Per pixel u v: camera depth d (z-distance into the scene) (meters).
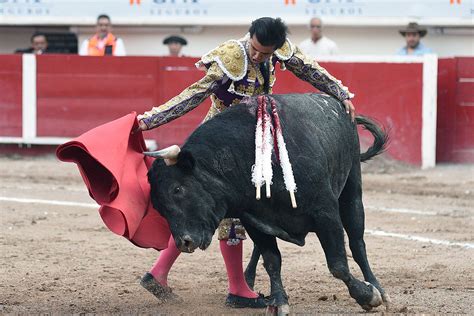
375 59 23.39
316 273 11.83
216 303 10.23
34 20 27.45
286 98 9.11
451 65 23.64
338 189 9.27
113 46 25.11
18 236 14.27
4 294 10.55
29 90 24.67
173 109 9.13
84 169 9.18
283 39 9.00
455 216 16.47
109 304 10.13
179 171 8.61
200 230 8.59
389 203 17.92
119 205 8.91
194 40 27.50
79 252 13.14
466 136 23.64
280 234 8.80
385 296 9.55
